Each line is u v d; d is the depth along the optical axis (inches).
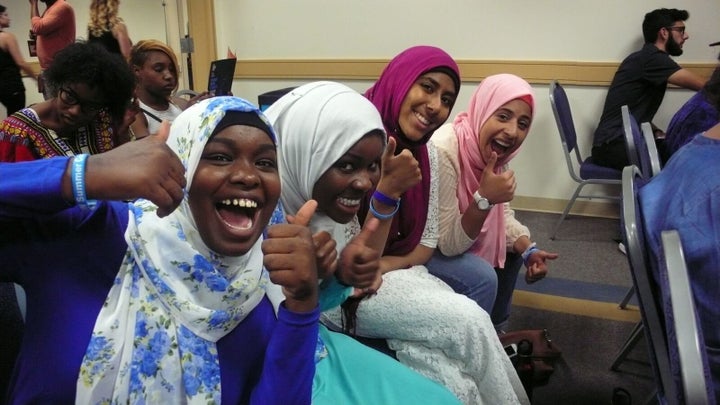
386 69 59.6
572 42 136.5
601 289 99.1
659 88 124.0
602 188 141.0
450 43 145.6
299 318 27.4
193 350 27.6
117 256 27.3
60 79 57.1
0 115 144.2
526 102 66.7
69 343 25.9
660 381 40.0
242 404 31.2
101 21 119.0
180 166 24.8
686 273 31.7
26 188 22.9
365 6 149.8
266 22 161.0
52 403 26.0
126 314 26.8
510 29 139.8
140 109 89.7
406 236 56.7
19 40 172.6
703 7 127.4
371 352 43.6
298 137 38.4
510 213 76.6
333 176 38.2
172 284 27.2
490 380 47.8
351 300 49.7
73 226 26.6
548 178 145.4
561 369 74.0
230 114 27.0
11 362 35.9
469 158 67.9
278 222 35.8
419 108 56.4
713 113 70.1
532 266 71.2
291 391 28.4
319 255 29.4
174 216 27.8
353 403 38.6
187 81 166.9
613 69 134.0
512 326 85.7
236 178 26.4
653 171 65.1
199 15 161.9
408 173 43.4
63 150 59.7
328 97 38.3
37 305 26.5
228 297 28.4
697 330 30.3
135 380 26.6
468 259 64.4
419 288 50.4
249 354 30.5
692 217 35.4
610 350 78.7
